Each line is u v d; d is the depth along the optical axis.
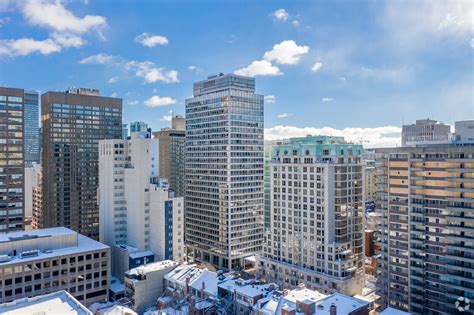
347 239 180.88
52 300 99.19
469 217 132.50
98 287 166.12
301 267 186.38
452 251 136.00
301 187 188.50
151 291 161.38
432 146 153.12
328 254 175.50
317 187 181.12
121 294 175.62
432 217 142.62
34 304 96.44
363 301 125.44
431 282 142.12
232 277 161.38
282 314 109.50
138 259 190.75
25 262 148.12
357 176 188.12
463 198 134.50
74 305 96.31
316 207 181.50
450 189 137.12
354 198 186.00
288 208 194.75
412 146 155.75
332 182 178.25
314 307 113.75
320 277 174.75
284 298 125.19
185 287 153.75
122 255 199.38
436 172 142.12
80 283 161.25
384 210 159.25
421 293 144.75
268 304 127.81
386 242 158.00
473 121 150.12
